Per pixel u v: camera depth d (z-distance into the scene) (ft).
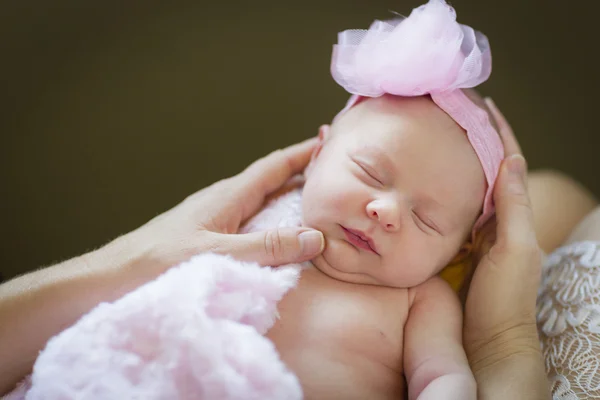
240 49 6.00
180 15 5.92
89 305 3.07
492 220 3.83
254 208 3.80
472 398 3.01
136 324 2.64
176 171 5.92
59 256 5.66
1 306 2.96
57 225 5.70
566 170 6.46
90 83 5.78
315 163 3.84
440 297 3.62
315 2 6.05
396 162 3.45
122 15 5.81
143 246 3.24
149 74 5.89
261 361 2.54
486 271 3.49
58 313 3.02
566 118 6.44
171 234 3.31
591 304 3.45
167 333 2.59
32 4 5.59
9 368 2.99
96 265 3.16
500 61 6.34
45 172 5.71
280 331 3.20
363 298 3.48
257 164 3.91
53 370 2.58
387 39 3.58
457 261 3.94
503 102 6.37
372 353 3.32
